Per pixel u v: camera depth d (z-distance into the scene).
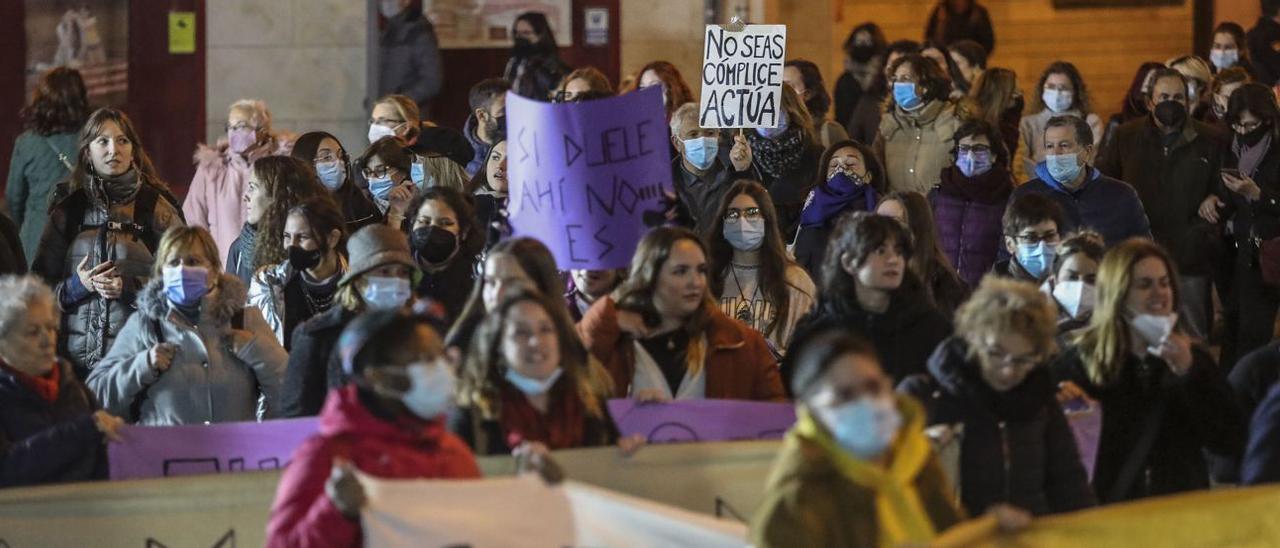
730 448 7.24
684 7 17.92
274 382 8.84
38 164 14.09
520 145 9.03
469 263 9.77
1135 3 21.45
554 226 9.00
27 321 7.55
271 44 17.66
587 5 17.81
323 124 17.75
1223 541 6.20
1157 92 13.60
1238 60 17.08
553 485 6.16
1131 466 7.63
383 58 17.48
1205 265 13.48
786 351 8.79
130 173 11.35
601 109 8.91
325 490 5.90
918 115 13.77
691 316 8.10
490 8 17.72
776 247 9.72
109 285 10.23
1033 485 6.89
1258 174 13.18
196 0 17.59
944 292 10.12
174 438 7.61
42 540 7.04
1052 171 11.58
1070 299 8.66
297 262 9.50
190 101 17.66
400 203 11.93
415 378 5.91
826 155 11.65
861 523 5.63
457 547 5.98
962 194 12.14
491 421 6.76
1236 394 8.19
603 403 7.18
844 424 5.57
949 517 5.98
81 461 7.49
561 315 6.85
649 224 8.96
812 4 19.30
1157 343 7.50
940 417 6.86
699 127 11.48
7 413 7.54
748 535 6.08
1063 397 7.39
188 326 8.77
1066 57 21.64
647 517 6.47
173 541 7.12
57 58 17.42
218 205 13.60
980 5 19.94
